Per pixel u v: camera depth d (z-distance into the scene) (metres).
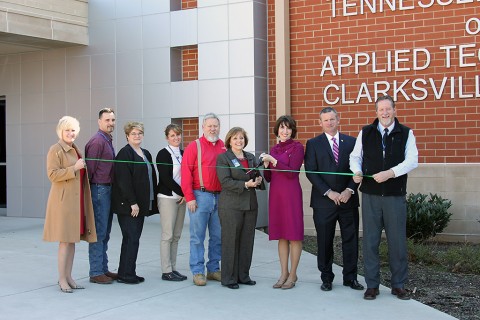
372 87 11.62
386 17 11.50
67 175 7.20
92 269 7.83
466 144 10.97
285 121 7.57
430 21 11.17
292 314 6.51
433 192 11.16
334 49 11.92
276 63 12.24
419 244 10.05
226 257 7.63
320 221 7.46
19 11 12.66
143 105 13.51
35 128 14.71
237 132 7.62
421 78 11.25
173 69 13.28
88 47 14.08
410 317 6.39
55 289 7.56
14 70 14.95
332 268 8.35
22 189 14.91
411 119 11.34
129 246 7.79
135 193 7.70
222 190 7.63
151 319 6.35
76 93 14.22
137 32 13.55
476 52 10.87
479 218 10.91
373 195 7.11
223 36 12.66
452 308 6.82
